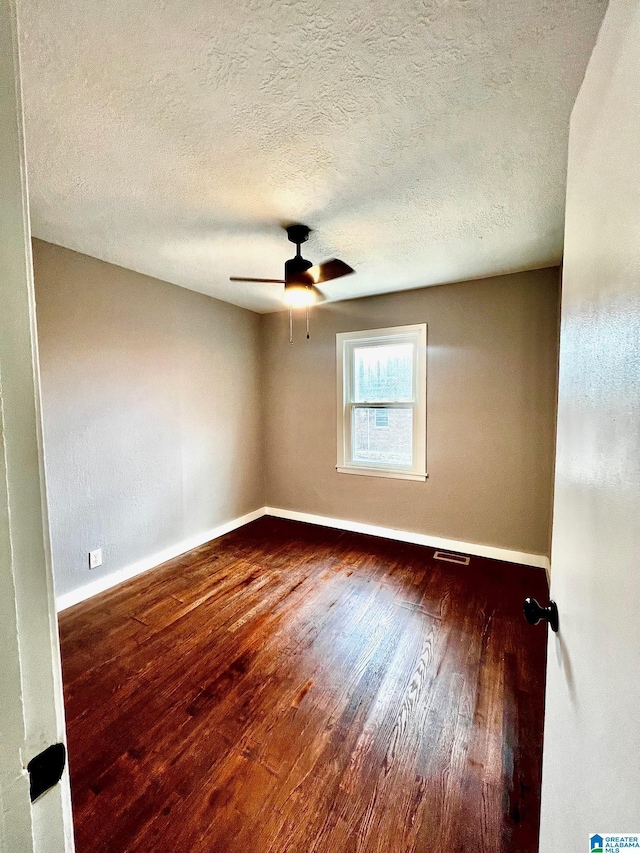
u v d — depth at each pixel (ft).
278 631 7.14
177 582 9.10
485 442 10.23
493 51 3.46
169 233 7.25
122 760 4.60
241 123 4.36
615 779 1.53
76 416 8.19
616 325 1.72
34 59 3.43
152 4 3.00
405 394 11.41
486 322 10.04
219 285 10.47
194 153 4.90
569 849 2.14
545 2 3.03
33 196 5.89
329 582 9.04
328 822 3.92
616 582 1.64
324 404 12.76
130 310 9.27
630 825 1.36
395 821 3.92
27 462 1.22
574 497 2.44
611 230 1.81
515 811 4.00
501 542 10.18
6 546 1.15
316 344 12.76
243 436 13.14
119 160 5.02
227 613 7.75
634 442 1.49
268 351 13.78
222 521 12.32
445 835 3.79
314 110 4.17
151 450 9.91
